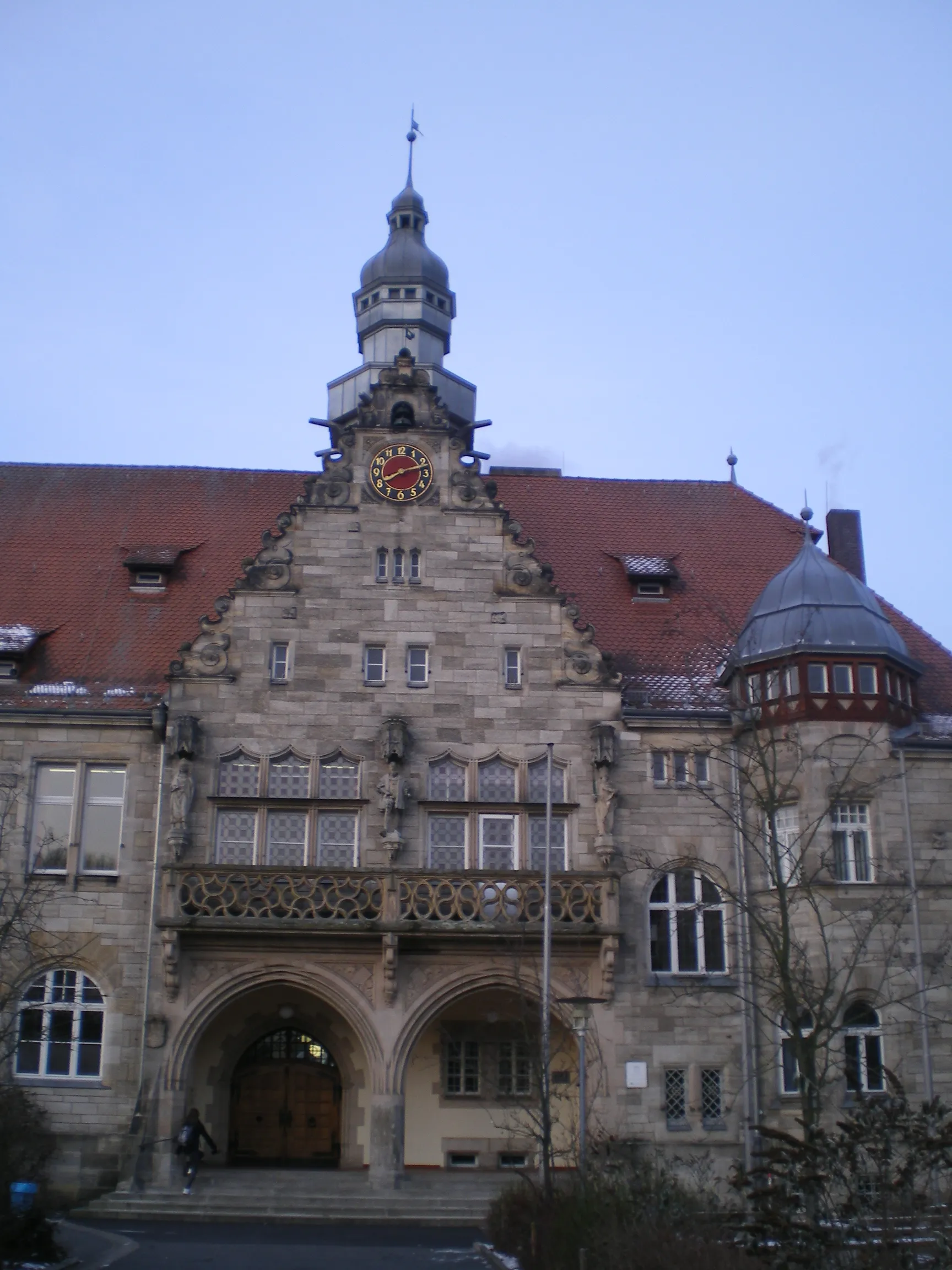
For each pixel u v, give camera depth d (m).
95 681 35.84
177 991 32.47
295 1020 35.03
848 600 35.22
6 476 43.25
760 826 29.30
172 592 38.94
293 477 43.94
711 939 34.31
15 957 33.12
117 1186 31.67
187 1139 31.09
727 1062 33.25
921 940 33.31
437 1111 34.44
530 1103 32.50
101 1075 32.62
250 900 32.38
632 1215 21.67
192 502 42.59
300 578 35.72
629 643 38.12
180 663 34.81
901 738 34.50
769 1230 17.72
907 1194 17.03
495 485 36.72
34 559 39.97
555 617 35.88
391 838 33.69
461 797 34.69
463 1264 24.17
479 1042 35.00
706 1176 28.64
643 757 35.12
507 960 33.06
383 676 35.28
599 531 42.44
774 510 44.22
